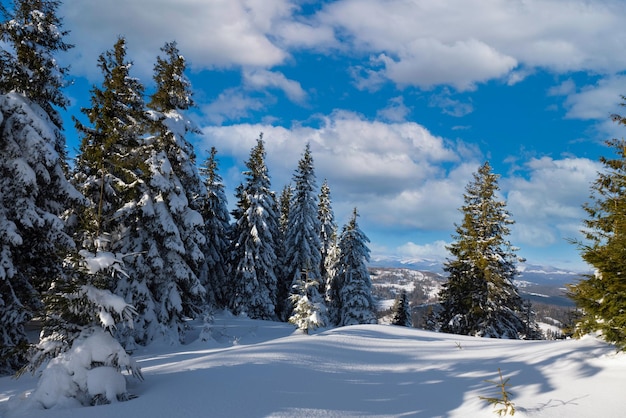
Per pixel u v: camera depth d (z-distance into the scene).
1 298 12.10
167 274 18.05
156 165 17.31
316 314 18.20
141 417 5.53
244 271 31.17
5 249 11.88
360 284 34.09
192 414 5.64
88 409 5.85
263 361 8.88
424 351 12.17
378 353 11.36
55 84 14.94
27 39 14.07
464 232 29.12
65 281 7.35
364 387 7.71
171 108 19.64
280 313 37.03
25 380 10.13
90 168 15.99
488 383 7.57
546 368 7.86
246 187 34.12
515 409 5.75
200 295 19.11
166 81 19.41
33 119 12.28
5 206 12.27
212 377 7.50
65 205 14.77
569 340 10.52
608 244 8.52
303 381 7.63
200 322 25.03
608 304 8.12
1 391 8.74
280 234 39.06
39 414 5.61
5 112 12.23
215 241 34.09
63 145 16.27
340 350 11.05
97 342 6.95
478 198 29.47
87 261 7.28
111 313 7.33
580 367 7.50
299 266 35.22
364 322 33.16
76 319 7.40
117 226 17.20
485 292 27.17
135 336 16.52
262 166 34.25
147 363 11.55
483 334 26.59
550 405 5.95
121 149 15.46
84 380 6.48
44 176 12.80
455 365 9.85
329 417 5.86
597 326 8.40
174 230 17.41
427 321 44.97
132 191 16.25
